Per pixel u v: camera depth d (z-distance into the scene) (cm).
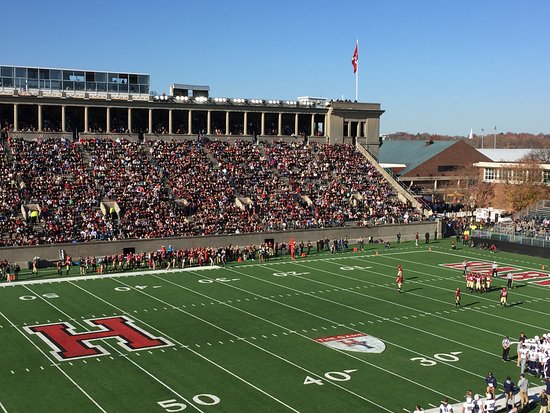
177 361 3875
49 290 5662
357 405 3266
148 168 8588
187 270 6669
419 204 9450
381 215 9012
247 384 3525
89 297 5422
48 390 3384
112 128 9675
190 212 8044
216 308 5138
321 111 10675
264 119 10681
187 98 9725
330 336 4441
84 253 6919
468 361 3988
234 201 8500
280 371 3738
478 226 9462
